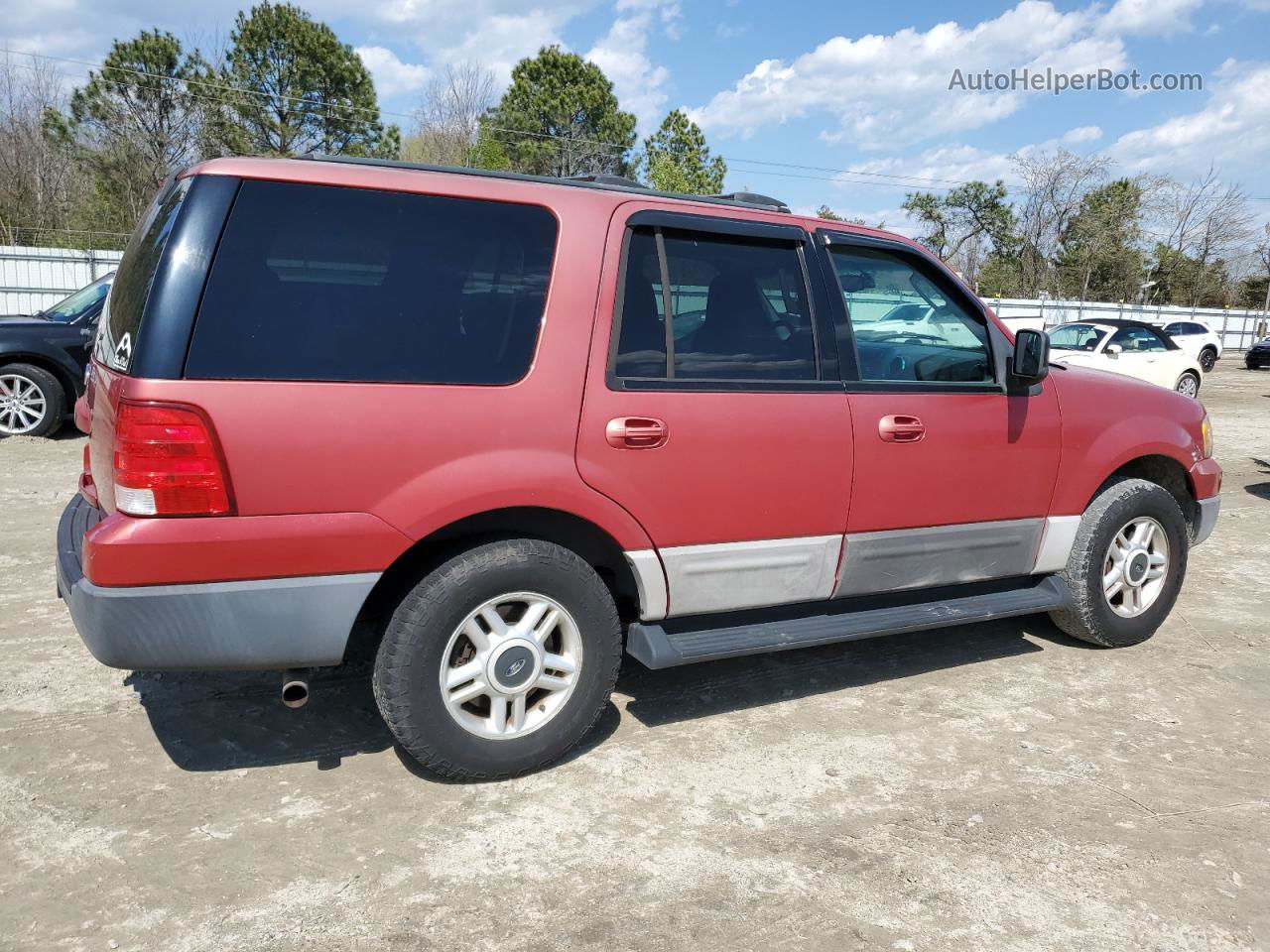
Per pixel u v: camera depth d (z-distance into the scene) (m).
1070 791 3.20
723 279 3.41
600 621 3.16
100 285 10.09
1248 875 2.73
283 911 2.44
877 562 3.74
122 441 2.57
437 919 2.43
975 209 57.38
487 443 2.91
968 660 4.41
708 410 3.28
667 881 2.63
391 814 2.92
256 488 2.64
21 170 35.56
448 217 2.96
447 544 3.04
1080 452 4.22
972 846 2.84
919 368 3.85
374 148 41.12
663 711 3.74
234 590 2.66
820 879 2.66
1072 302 38.69
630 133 48.25
